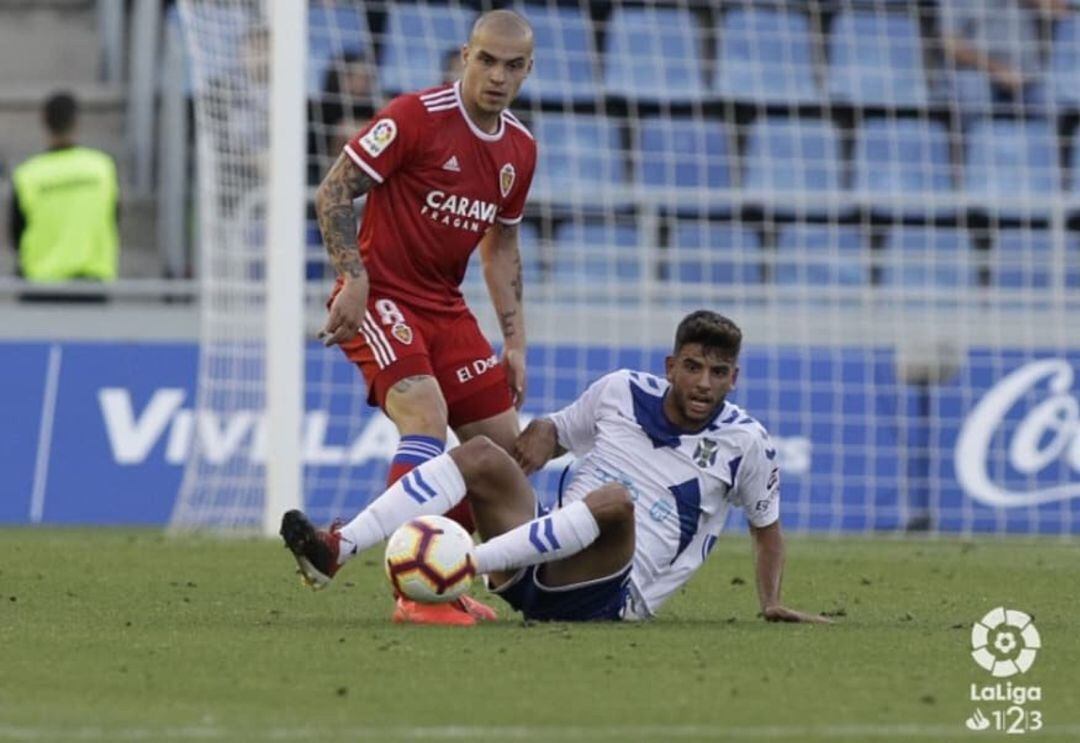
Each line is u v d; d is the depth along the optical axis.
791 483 46.97
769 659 19.98
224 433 44.81
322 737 15.38
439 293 26.55
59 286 47.50
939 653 20.72
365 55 53.69
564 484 24.77
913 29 58.16
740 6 57.88
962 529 46.91
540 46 56.97
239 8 45.16
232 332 44.91
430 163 25.89
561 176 56.56
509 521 23.05
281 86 40.00
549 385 47.09
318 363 46.78
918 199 51.12
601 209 54.84
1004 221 56.66
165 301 53.38
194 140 59.16
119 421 47.12
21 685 18.09
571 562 22.89
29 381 47.31
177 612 24.94
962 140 57.56
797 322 48.00
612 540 22.72
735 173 55.16
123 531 43.47
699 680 18.48
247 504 44.47
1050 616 25.72
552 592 23.02
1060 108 58.28
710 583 30.66
